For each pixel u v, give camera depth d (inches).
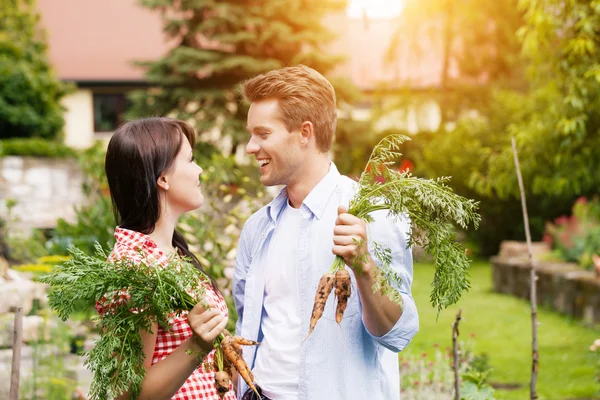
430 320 411.2
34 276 243.6
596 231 482.9
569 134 294.8
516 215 670.5
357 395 94.8
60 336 207.0
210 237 201.2
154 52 993.5
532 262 136.1
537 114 316.8
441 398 200.4
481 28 814.5
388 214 90.7
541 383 276.5
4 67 691.4
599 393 256.8
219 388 86.6
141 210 96.6
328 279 86.8
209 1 682.2
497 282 522.6
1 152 581.9
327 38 714.2
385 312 90.6
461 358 221.0
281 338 99.7
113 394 84.2
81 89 911.7
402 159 759.7
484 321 409.4
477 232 687.7
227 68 684.7
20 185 585.6
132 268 86.4
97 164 331.3
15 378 118.9
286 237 103.2
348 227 86.7
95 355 84.3
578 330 383.9
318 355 95.3
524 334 373.4
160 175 96.6
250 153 100.7
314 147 100.9
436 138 728.3
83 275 86.0
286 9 693.9
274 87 98.7
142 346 86.4
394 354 102.3
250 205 216.1
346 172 735.7
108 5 1020.5
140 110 695.1
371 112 819.4
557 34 289.1
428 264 654.5
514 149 137.9
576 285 422.9
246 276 107.9
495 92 691.4
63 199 595.2
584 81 277.1
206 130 682.2
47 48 784.9
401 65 1000.2
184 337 92.0
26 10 786.8
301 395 95.3
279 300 101.7
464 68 837.2
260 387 99.8
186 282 86.0
